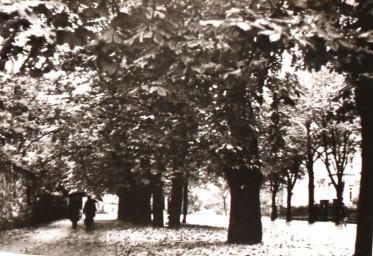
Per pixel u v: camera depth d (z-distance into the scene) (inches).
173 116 595.5
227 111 441.7
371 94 475.2
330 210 2281.0
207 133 642.8
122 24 303.4
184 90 400.5
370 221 493.4
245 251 717.3
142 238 947.3
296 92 497.7
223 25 260.2
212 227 1421.0
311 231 1355.8
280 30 259.0
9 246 780.0
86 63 387.2
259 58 362.0
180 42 329.4
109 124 776.9
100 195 1140.5
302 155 1843.0
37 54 299.7
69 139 906.7
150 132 677.9
